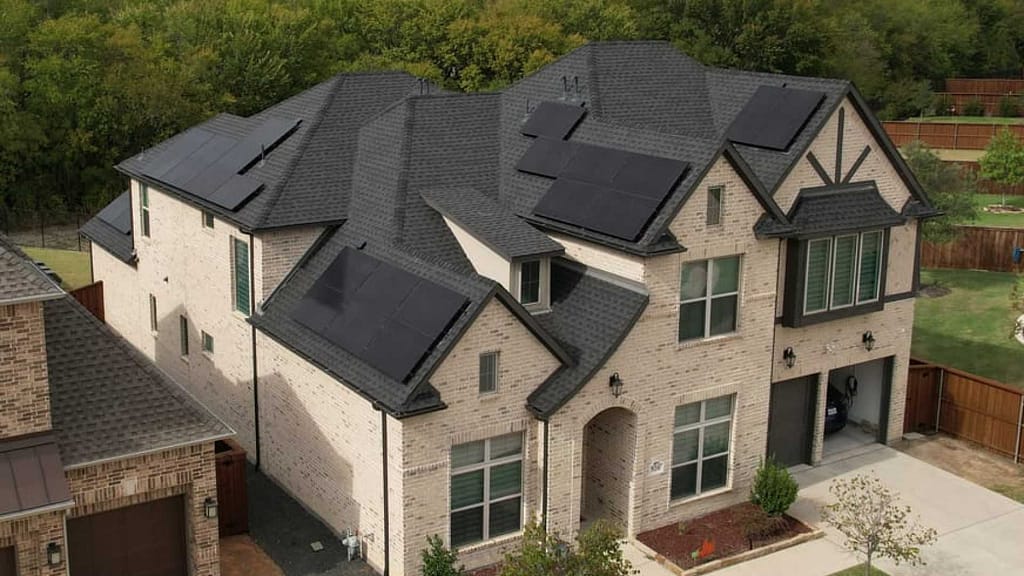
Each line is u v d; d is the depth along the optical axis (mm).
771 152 26672
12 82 59625
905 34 113312
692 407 25000
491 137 28828
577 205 24656
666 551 23625
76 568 18844
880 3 113938
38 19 66562
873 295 27984
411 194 25906
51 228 59562
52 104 61531
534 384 22328
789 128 26734
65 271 46156
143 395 19375
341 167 27812
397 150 27328
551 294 24594
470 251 24703
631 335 23109
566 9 84812
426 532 21578
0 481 17016
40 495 17031
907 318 29484
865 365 30531
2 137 59750
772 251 25172
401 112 28516
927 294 47719
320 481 24344
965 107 109562
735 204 24109
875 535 21109
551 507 22953
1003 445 29438
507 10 83812
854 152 27422
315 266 25812
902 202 28781
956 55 121938
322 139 28297
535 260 23969
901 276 29031
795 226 25219
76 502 18141
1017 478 28062
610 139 26188
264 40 70625
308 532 24000
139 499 19000
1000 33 127938
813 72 88500
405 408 20344
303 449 24938
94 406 18875
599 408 23031
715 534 24500
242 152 29109
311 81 72688
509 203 26328
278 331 24703
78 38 62750
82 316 20156
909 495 26797
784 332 26547
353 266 24547
